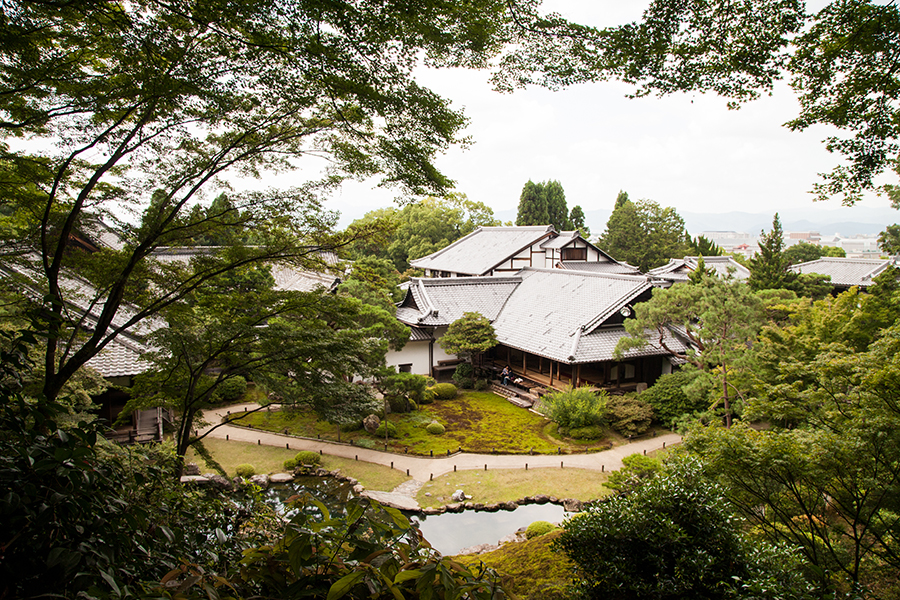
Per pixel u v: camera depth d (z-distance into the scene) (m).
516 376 22.08
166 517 3.21
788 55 4.09
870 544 7.44
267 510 4.54
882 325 12.49
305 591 1.74
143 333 13.31
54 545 1.94
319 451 15.32
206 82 4.84
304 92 5.17
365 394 9.99
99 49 5.09
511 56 4.28
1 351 2.65
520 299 25.31
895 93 4.74
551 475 13.95
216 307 8.48
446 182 5.66
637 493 6.58
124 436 13.86
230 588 1.91
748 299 14.47
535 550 8.63
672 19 3.79
